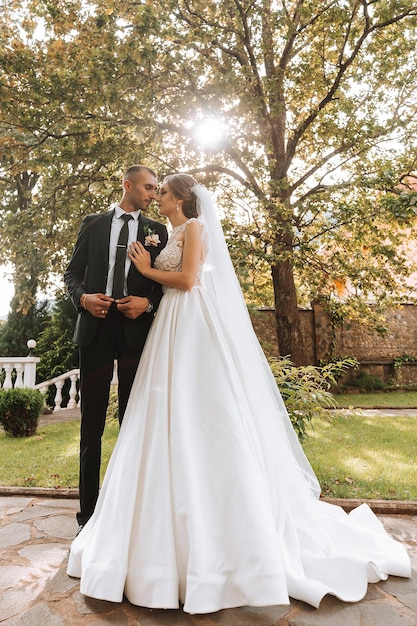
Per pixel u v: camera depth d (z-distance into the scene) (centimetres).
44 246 859
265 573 182
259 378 252
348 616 188
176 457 201
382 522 301
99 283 276
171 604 182
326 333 1355
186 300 241
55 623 181
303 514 238
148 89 767
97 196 900
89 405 273
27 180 1303
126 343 273
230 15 874
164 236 292
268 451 232
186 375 219
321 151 1095
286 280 1030
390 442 538
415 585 215
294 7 974
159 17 730
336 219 921
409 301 1415
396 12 867
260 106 816
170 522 192
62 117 796
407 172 976
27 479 397
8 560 240
